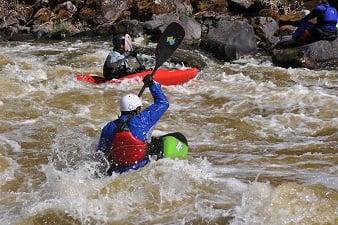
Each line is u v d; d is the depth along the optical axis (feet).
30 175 40.37
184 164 38.88
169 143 39.65
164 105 38.58
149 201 34.50
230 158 42.91
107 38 94.38
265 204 33.32
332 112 55.16
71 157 43.68
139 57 78.64
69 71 73.67
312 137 48.47
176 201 34.50
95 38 95.04
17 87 64.34
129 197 34.96
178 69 69.31
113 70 66.80
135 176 36.88
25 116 54.80
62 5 105.70
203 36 87.81
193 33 87.97
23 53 84.99
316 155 43.47
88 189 35.91
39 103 59.16
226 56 78.84
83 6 104.47
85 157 43.57
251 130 50.67
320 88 65.36
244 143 47.24
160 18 92.58
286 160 42.34
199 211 33.19
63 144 46.91
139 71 67.72
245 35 81.20
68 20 103.71
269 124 52.24
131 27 92.02
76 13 104.06
